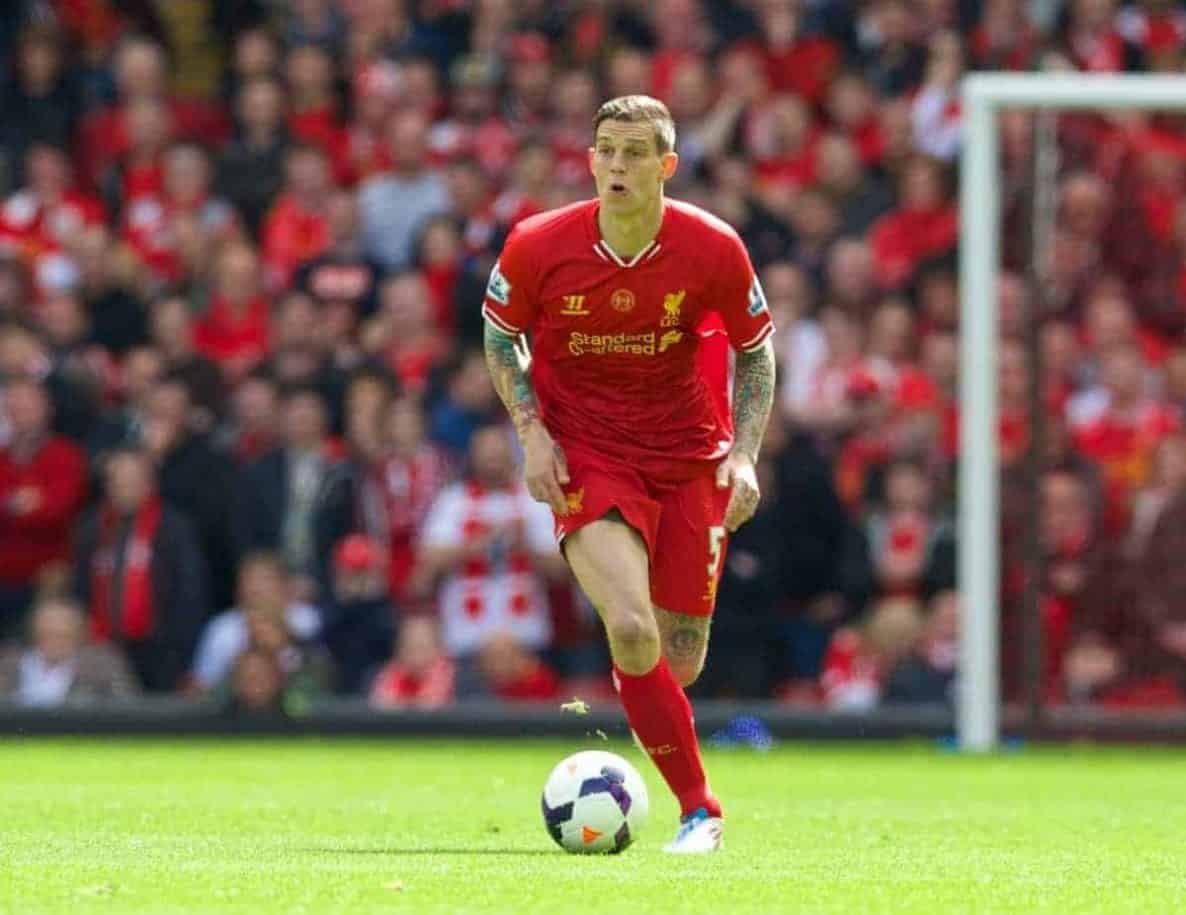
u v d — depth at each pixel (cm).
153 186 6888
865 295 6259
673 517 2653
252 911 1911
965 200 5372
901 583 5831
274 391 6141
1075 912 2023
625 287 2581
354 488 5966
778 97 6838
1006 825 3241
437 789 3981
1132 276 5922
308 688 5719
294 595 5922
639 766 4741
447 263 6462
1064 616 5709
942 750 5419
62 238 6775
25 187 7081
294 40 7381
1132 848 2817
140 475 5941
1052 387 5850
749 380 2672
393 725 5647
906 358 6188
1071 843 2895
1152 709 5678
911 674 5753
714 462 2673
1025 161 5656
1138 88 5469
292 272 6588
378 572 5928
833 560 5881
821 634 5856
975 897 2130
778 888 2161
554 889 2102
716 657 5816
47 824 3053
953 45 6825
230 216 6819
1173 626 5694
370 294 6512
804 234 6425
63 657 5869
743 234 6400
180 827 3016
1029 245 5634
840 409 6028
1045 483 5616
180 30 7544
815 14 7056
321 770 4550
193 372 6238
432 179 6719
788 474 5853
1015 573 5628
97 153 7138
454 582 5819
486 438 5812
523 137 6825
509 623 5797
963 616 5356
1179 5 6994
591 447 2627
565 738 5603
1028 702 5597
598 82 6938
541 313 2652
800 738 5619
